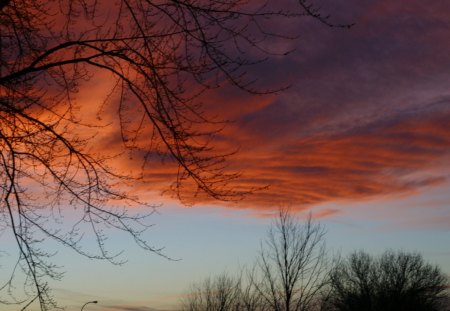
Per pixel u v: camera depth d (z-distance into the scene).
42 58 8.09
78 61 8.12
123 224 8.66
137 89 7.97
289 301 27.58
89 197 8.63
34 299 8.93
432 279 61.34
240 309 31.50
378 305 58.03
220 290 32.81
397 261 60.53
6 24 8.33
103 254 9.02
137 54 7.97
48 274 8.88
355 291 57.09
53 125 8.49
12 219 8.65
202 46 7.70
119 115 8.22
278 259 28.16
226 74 7.71
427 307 61.00
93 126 8.70
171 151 7.87
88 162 8.53
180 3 7.66
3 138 8.46
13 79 8.27
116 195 8.61
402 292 59.22
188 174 7.86
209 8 7.62
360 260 58.56
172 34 7.82
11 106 8.21
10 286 8.99
